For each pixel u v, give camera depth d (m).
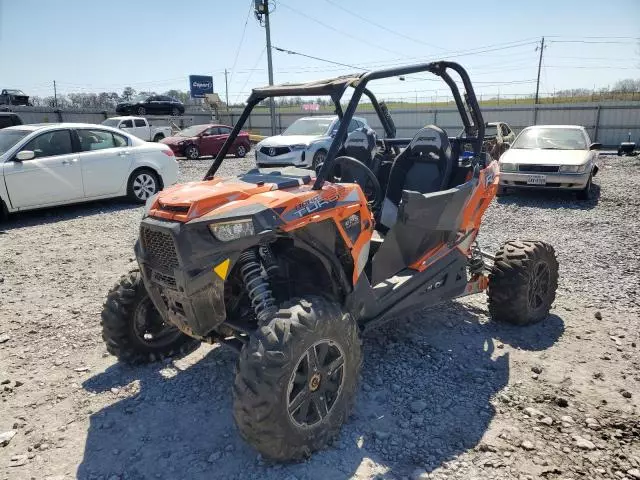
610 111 28.19
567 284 5.50
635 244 7.03
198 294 2.77
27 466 2.82
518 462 2.76
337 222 3.12
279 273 3.30
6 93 30.81
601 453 2.83
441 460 2.79
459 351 4.04
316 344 2.70
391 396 3.41
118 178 10.24
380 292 3.61
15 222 9.14
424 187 4.50
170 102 34.28
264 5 23.61
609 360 3.88
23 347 4.23
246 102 3.74
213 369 3.82
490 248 6.87
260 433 2.55
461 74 3.95
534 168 10.45
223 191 2.98
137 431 3.11
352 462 2.78
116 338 3.68
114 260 6.72
